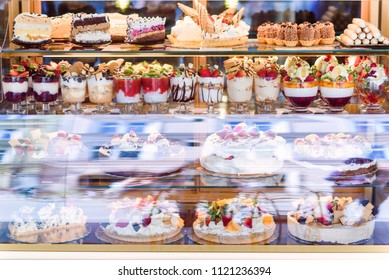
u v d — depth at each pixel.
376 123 2.80
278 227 2.83
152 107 2.87
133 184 2.80
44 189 2.81
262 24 2.93
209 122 2.82
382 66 2.88
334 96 2.79
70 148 2.80
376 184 2.75
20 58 3.06
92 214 2.84
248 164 2.76
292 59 2.91
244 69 2.86
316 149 2.80
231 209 2.80
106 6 3.14
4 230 2.77
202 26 2.77
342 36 2.87
